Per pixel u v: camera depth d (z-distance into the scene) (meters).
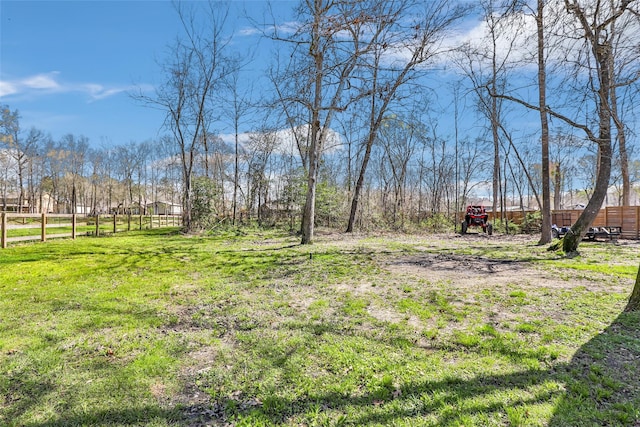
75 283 5.66
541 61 8.59
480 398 2.23
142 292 5.13
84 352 2.98
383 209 23.05
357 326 3.66
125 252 9.79
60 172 41.47
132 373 2.62
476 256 8.87
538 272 6.53
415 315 4.01
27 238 11.78
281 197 20.97
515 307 4.25
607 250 10.00
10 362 2.77
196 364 2.80
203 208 18.97
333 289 5.36
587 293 4.86
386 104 16.05
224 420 2.08
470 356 2.88
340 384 2.45
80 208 45.12
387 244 11.98
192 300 4.72
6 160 33.09
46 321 3.77
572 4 6.48
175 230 20.80
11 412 2.12
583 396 2.23
